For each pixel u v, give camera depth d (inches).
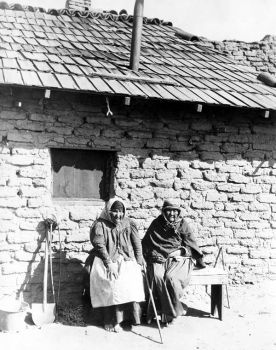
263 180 314.8
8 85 239.9
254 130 311.3
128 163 288.8
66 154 283.3
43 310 250.2
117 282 240.8
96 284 243.9
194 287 303.7
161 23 437.1
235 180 308.7
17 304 257.1
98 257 252.1
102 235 253.1
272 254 318.0
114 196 287.1
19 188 267.7
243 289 308.7
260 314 273.4
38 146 270.2
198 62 350.9
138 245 259.1
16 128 265.7
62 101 273.4
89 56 313.0
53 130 272.8
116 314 242.4
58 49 314.0
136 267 252.5
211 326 255.8
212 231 306.3
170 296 249.9
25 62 274.2
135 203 291.3
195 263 272.5
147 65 322.3
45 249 265.6
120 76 282.8
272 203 317.1
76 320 249.9
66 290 277.7
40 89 251.4
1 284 264.8
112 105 282.4
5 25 341.4
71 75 269.9
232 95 294.2
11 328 238.4
